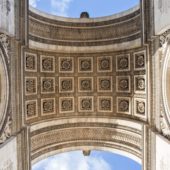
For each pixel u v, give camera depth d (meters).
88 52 24.28
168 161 16.73
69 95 24.62
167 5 16.69
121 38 22.92
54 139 24.25
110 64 24.11
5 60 17.56
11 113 18.45
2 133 16.97
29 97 21.64
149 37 20.02
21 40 19.56
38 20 22.06
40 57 22.86
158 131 19.39
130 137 23.12
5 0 16.89
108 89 24.31
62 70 24.27
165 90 18.62
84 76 24.66
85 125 24.83
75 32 24.22
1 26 16.31
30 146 20.86
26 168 20.14
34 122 22.05
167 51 18.06
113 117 23.98
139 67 21.98
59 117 24.27
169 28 17.59
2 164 16.12
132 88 22.88
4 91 17.75
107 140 24.75
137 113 22.41
